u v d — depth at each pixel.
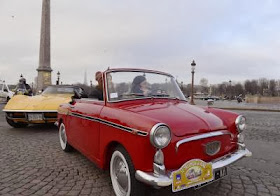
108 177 3.70
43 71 18.91
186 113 3.08
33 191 3.20
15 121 7.29
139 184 2.64
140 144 2.50
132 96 3.62
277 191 3.34
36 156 4.74
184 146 2.66
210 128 2.90
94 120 3.43
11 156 4.72
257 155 5.09
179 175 2.48
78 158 4.62
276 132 7.89
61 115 5.07
